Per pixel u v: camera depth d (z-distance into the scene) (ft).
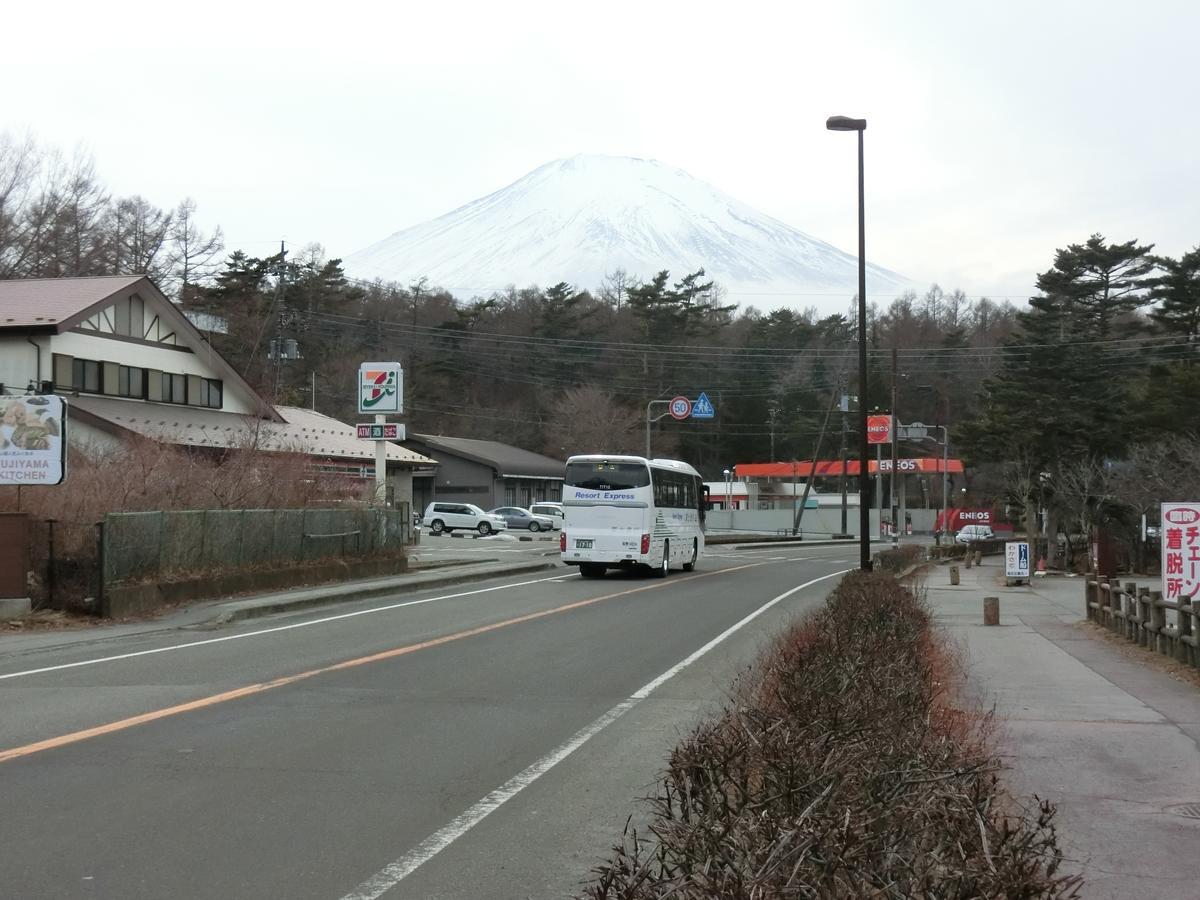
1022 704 34.81
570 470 98.89
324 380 231.50
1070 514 161.79
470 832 20.94
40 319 101.24
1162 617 47.52
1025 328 169.07
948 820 13.10
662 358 253.03
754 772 16.16
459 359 254.47
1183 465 148.25
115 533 59.98
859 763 15.92
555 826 21.38
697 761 16.01
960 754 18.86
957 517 248.11
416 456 169.48
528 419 268.41
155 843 19.93
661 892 11.87
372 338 246.68
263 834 20.57
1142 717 32.55
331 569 83.56
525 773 25.57
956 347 256.11
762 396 263.29
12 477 58.75
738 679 35.96
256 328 207.51
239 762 26.32
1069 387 157.58
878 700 21.02
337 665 42.57
